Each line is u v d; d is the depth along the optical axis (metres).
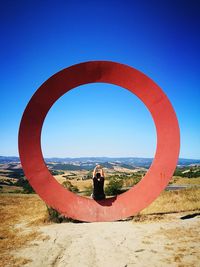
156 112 8.77
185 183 24.89
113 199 8.73
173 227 7.44
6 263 5.20
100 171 8.97
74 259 5.31
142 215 9.20
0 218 9.46
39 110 8.60
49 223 8.51
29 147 8.51
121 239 6.48
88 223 8.35
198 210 9.74
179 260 5.06
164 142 8.66
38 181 8.46
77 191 17.42
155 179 8.58
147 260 5.12
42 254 5.62
